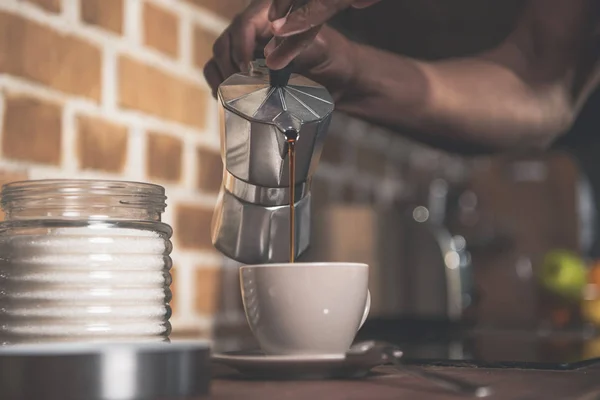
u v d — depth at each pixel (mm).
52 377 466
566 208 2324
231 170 648
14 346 520
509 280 2105
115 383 471
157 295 632
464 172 2385
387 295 1673
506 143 1119
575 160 2408
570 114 1200
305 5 597
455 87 1034
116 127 1014
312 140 635
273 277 623
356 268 634
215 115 1238
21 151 858
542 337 1235
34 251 597
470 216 2084
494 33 1561
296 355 639
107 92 1001
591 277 1779
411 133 1021
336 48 772
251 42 699
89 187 626
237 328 1281
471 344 1059
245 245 673
